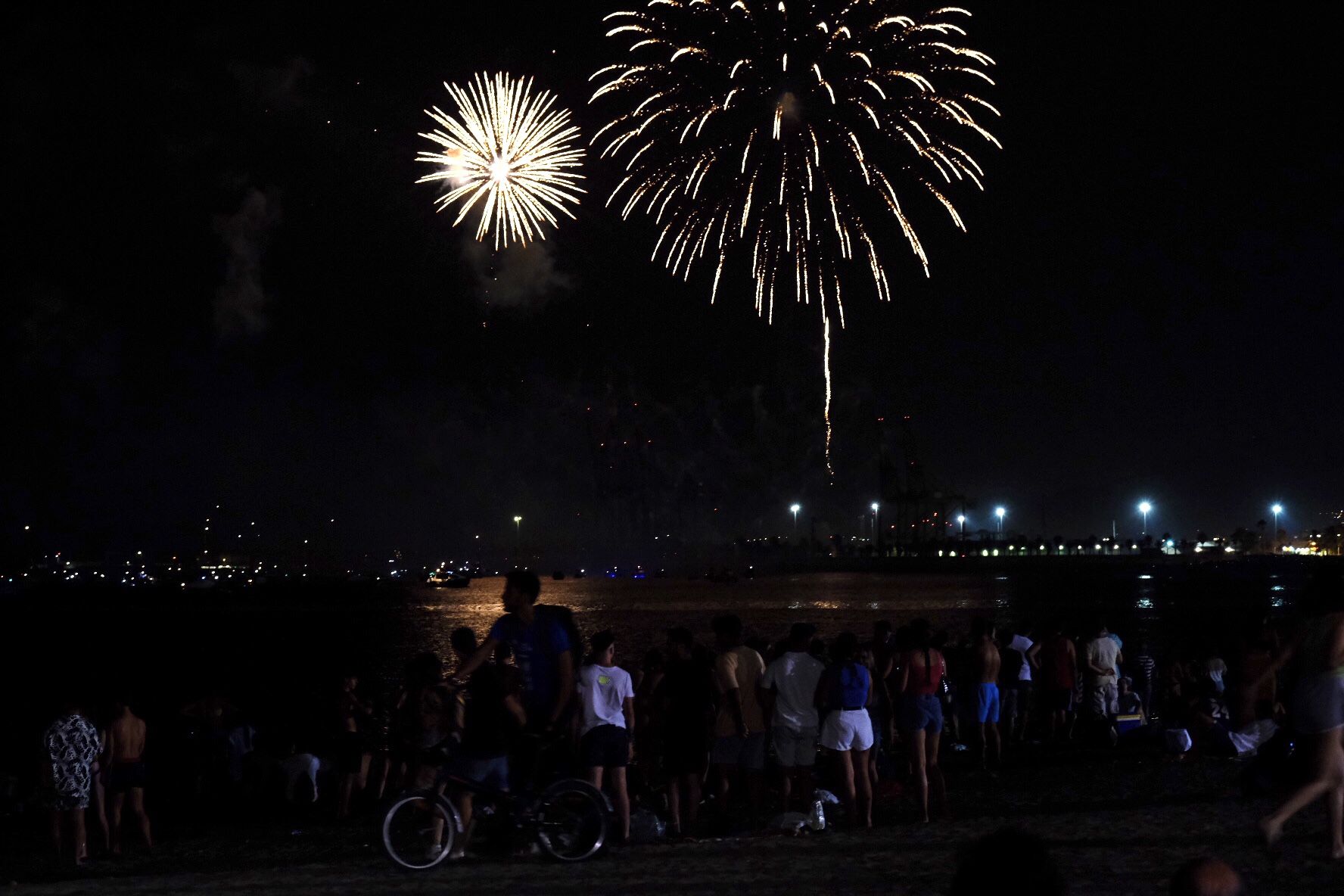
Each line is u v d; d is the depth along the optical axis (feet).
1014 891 9.37
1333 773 26.43
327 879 31.68
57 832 48.67
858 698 39.88
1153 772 52.54
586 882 29.30
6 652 231.30
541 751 32.73
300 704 124.57
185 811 60.85
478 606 460.55
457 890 28.99
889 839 34.32
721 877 29.14
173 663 192.85
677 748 40.73
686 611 315.99
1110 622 243.81
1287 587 518.37
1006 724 72.54
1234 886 10.88
